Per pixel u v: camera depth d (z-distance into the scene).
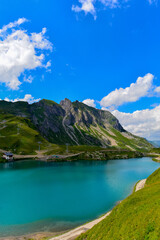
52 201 54.50
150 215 22.33
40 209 47.91
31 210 47.12
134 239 19.44
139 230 20.45
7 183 76.88
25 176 92.69
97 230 27.48
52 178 89.56
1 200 54.66
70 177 92.88
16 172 103.19
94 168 126.38
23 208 48.44
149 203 27.25
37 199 56.19
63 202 53.78
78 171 112.38
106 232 24.92
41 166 128.00
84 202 54.00
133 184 77.94
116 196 60.47
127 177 94.62
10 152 159.88
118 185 76.06
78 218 42.56
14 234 34.28
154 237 17.88
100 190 67.81
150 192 35.09
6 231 35.72
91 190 67.81
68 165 139.12
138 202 30.92
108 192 65.12
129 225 22.88
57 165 136.75
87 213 45.62
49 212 45.97
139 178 92.00
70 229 36.72
